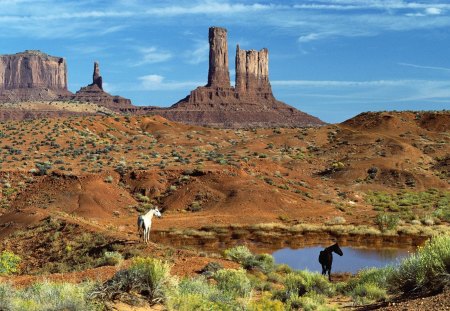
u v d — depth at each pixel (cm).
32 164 7331
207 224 5306
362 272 1991
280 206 6128
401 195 7950
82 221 3622
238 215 5734
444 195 8006
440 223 5456
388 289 1489
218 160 8500
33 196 5947
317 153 11288
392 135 12162
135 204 6122
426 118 13300
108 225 4944
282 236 4834
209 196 6281
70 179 6281
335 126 13412
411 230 4916
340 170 9500
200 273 2011
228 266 2291
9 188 6109
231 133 13850
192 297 1152
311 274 1809
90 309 976
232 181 6625
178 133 12744
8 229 3747
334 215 6006
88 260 2662
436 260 1203
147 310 1059
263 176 7369
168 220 5484
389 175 9100
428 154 10688
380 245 4353
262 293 1753
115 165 7794
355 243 4462
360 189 8331
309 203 6494
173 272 2009
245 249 2633
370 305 1312
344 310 1342
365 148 10950
